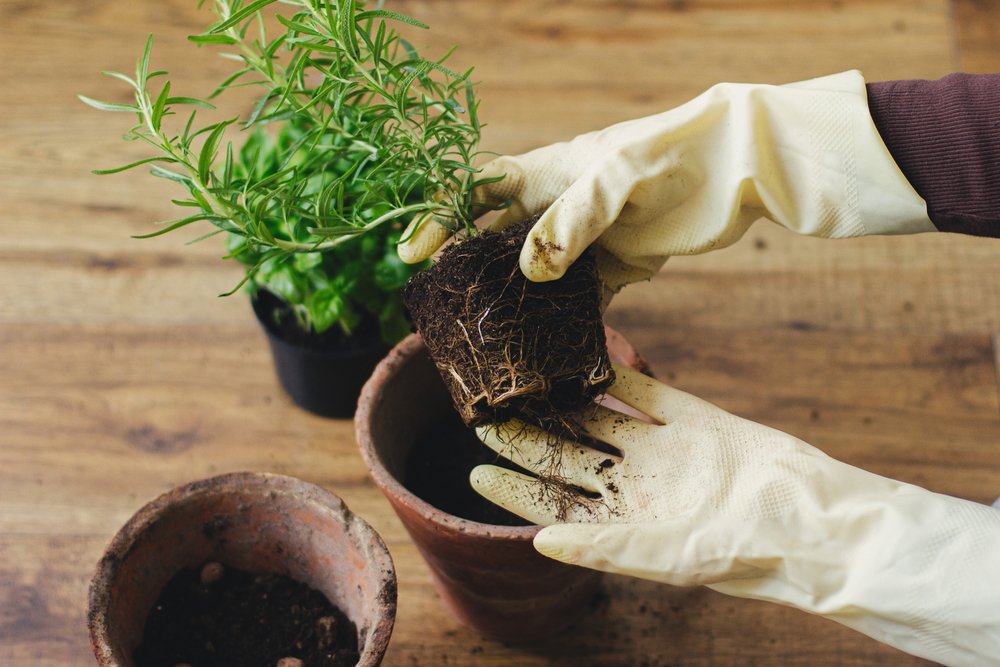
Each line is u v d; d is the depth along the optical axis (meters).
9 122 1.08
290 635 0.75
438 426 0.84
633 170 0.69
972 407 0.94
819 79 0.69
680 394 0.72
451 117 0.72
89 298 0.99
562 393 0.69
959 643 0.64
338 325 0.91
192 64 1.12
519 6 1.17
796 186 0.69
